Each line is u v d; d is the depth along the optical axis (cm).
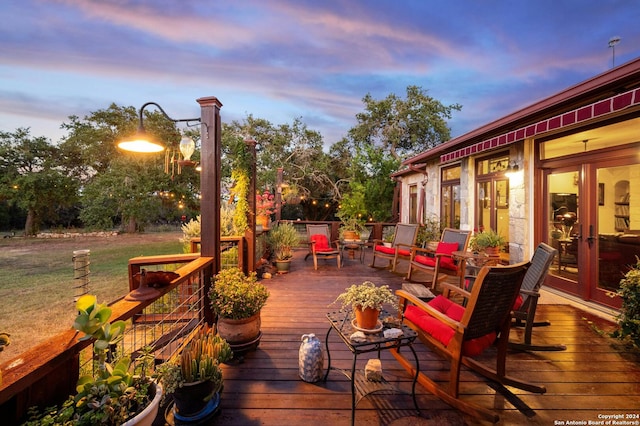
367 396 215
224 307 255
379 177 1185
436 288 473
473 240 536
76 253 462
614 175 374
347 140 1786
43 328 453
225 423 186
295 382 229
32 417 111
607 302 379
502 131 493
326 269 645
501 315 216
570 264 431
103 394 125
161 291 199
